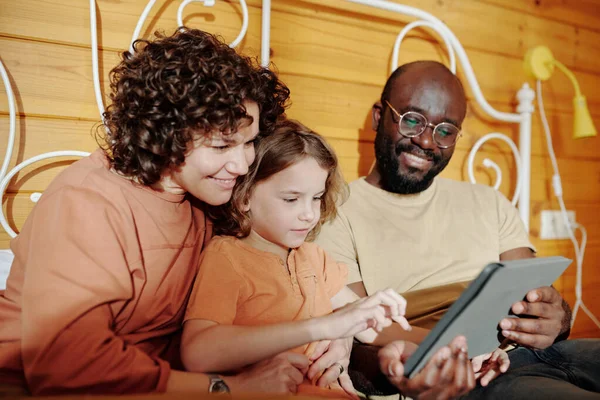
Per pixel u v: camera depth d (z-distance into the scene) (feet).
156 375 2.30
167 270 2.76
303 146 3.00
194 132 2.54
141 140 2.56
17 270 2.66
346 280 3.43
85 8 3.72
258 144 3.03
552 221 6.29
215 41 2.90
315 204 3.11
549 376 3.16
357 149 4.94
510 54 5.96
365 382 3.13
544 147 6.30
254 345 2.49
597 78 6.73
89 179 2.63
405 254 3.77
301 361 2.70
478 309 2.40
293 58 4.56
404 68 4.08
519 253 4.13
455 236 3.99
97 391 2.19
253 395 2.25
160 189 2.82
